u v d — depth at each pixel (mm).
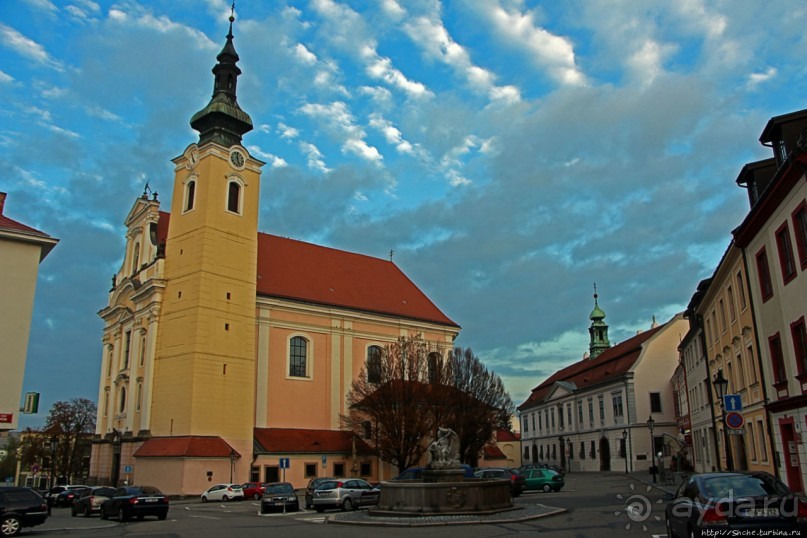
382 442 56062
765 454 29250
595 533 18781
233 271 57250
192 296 54750
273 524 25953
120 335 63844
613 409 72312
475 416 57062
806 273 23078
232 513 34594
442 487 25594
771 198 25109
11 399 30844
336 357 63719
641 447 67562
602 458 75188
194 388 52188
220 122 59875
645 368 69562
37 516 23516
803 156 21438
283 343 60281
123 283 63844
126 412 58688
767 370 28047
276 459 54906
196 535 21469
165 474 50375
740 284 32312
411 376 57969
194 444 50500
